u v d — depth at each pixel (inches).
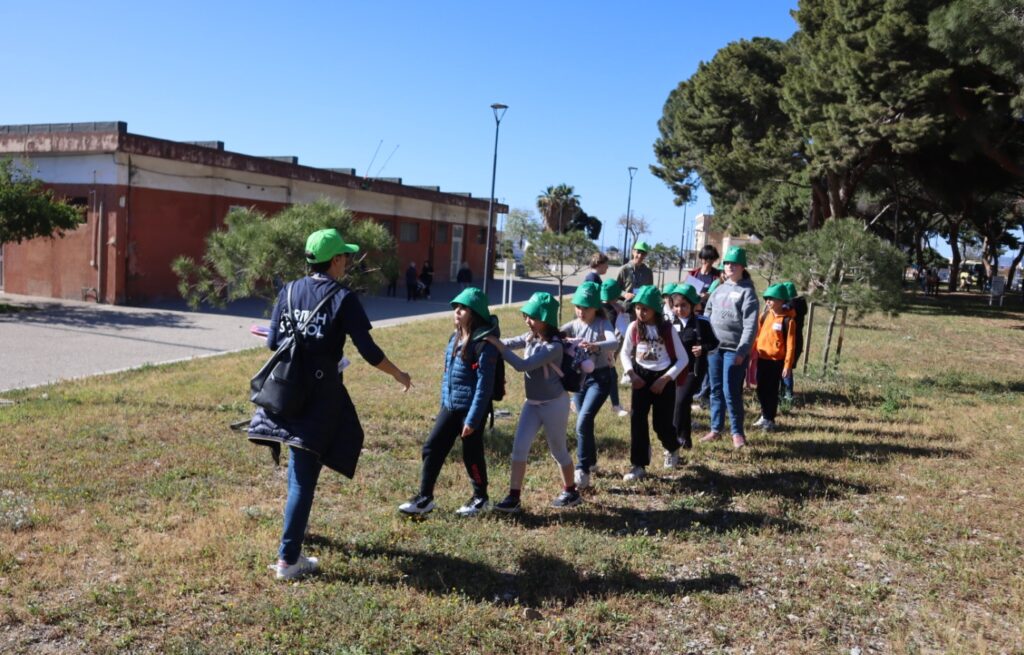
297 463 167.3
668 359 248.7
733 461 275.6
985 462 280.8
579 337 243.8
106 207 800.3
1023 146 896.9
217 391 363.3
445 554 184.4
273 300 312.7
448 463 260.4
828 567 186.2
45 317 672.4
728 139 1190.3
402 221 1315.2
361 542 188.5
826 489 244.7
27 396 345.1
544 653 144.7
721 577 178.4
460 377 201.9
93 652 137.3
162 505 208.8
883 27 775.7
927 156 1109.7
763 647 149.8
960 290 1951.3
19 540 181.0
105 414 310.2
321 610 153.3
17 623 145.8
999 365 565.9
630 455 261.0
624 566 181.6
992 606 166.9
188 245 884.0
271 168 952.9
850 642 152.1
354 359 491.2
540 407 215.8
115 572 167.8
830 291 439.2
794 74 954.7
